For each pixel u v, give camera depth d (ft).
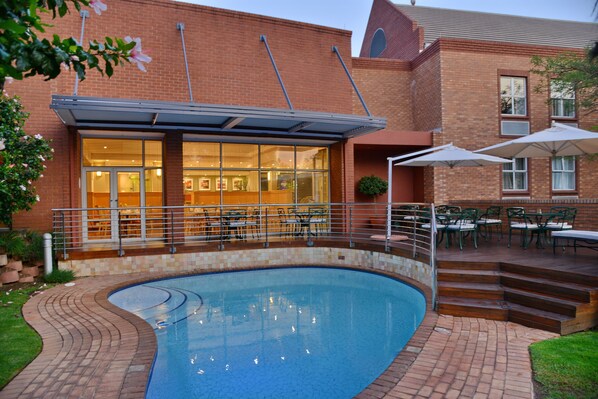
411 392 12.42
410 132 45.50
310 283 31.32
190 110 30.37
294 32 42.47
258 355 17.61
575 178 50.44
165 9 37.63
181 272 32.94
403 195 51.26
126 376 13.99
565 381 12.94
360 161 50.08
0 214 28.09
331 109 43.73
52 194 33.86
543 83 49.29
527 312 18.79
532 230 31.09
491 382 13.01
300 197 44.88
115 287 27.86
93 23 35.40
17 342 17.29
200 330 20.88
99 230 38.01
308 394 14.03
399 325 21.66
